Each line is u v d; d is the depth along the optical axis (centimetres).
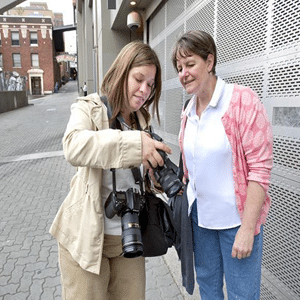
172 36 372
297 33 150
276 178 173
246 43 194
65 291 122
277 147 171
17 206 405
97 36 959
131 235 103
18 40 3328
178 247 156
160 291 220
